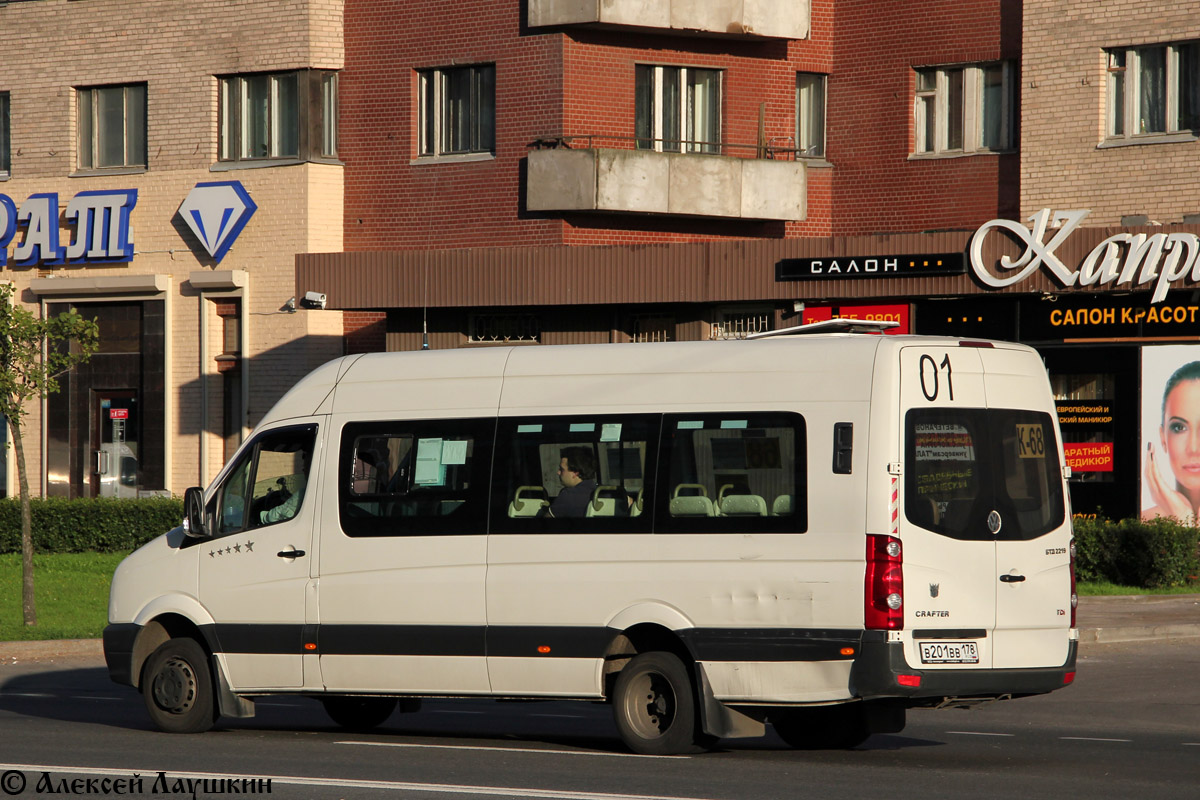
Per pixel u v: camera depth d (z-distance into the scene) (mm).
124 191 54469
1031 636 18641
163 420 54250
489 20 48750
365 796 15758
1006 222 42688
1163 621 34312
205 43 53219
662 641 19312
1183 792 16469
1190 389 41469
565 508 19641
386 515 20547
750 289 44938
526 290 46688
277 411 21641
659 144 48562
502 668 19703
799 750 20062
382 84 50812
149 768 17734
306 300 49406
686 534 18891
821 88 51250
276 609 20969
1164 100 45000
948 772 17844
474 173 49031
